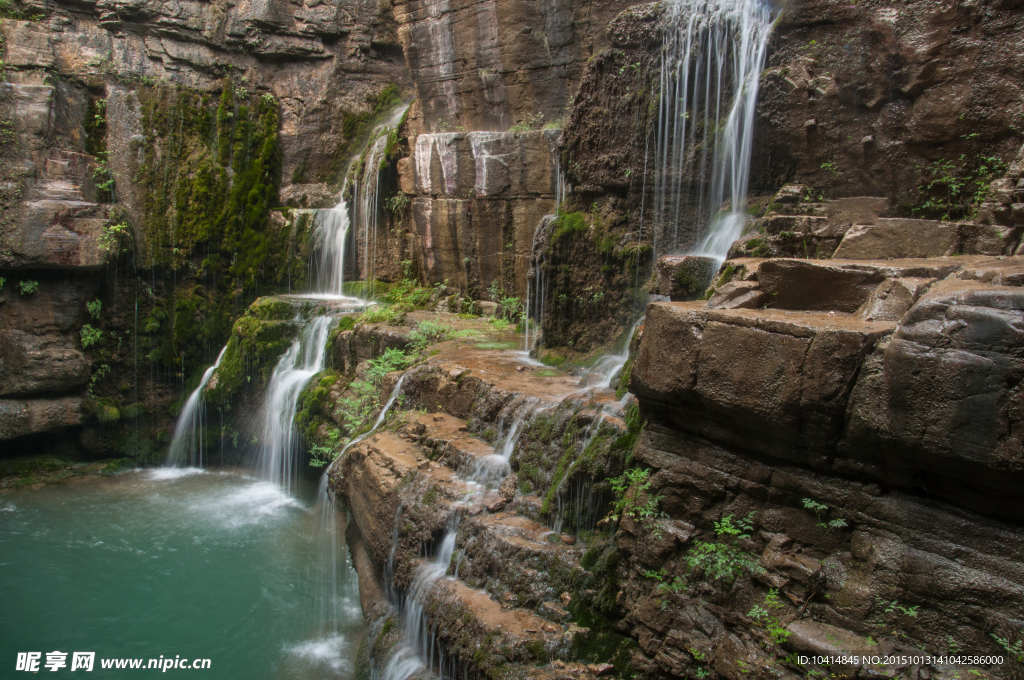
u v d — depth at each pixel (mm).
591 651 5465
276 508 12445
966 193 6879
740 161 8227
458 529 6867
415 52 15414
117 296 15133
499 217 12766
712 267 7293
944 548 4082
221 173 15969
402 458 8211
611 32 9227
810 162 7723
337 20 16969
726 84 8305
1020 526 3869
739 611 4875
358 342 12258
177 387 15727
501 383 8414
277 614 9023
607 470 6148
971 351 3764
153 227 15344
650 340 5418
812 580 4527
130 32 15484
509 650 5539
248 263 15883
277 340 13695
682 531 5316
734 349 4844
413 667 6527
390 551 7605
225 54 16359
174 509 12359
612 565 5703
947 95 6930
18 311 13820
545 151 11938
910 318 4023
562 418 7117
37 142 13930
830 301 5199
